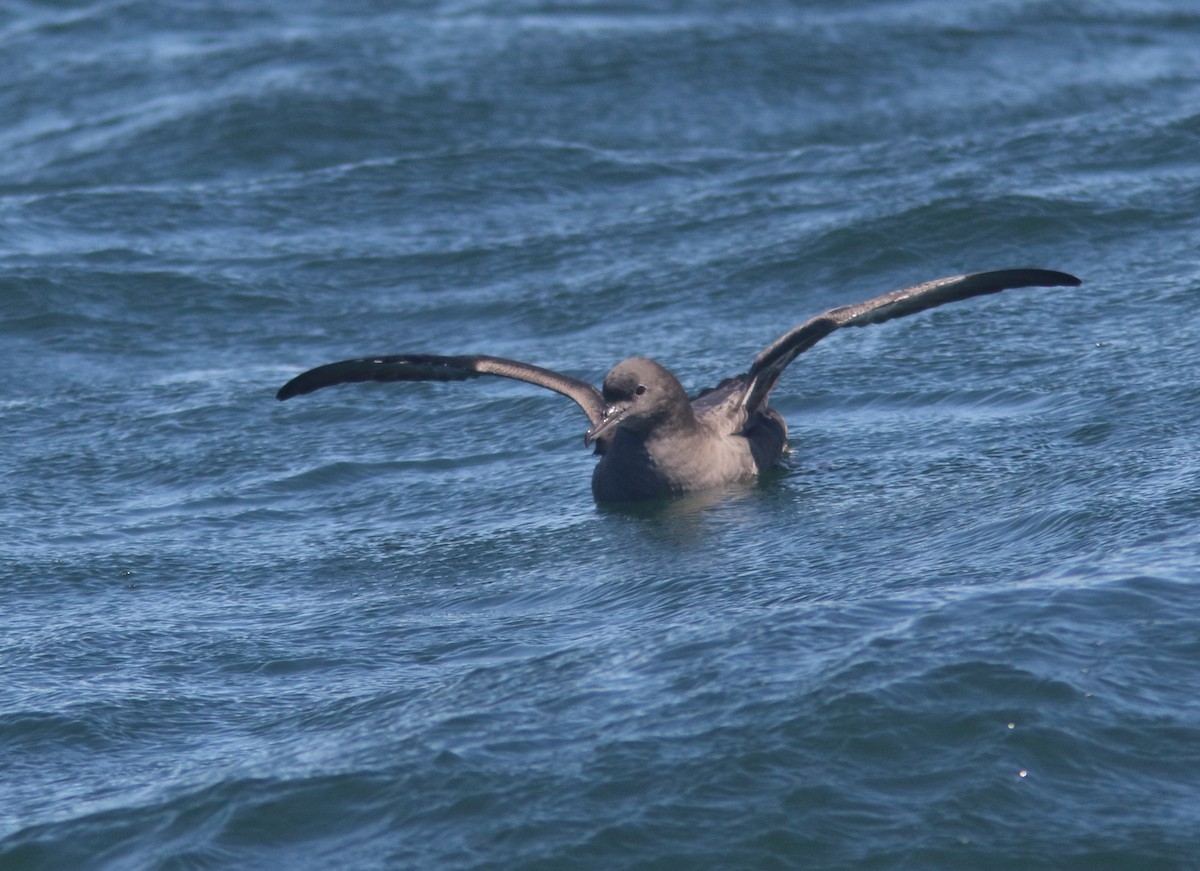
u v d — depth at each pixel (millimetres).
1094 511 11078
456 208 24719
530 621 10867
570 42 32625
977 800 7766
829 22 33750
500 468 15383
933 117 28297
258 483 15344
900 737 8234
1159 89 29078
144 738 9562
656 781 8094
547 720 8828
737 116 28703
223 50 33406
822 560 11266
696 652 9445
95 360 19578
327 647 10836
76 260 22594
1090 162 23531
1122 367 15258
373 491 14961
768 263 20828
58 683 10492
